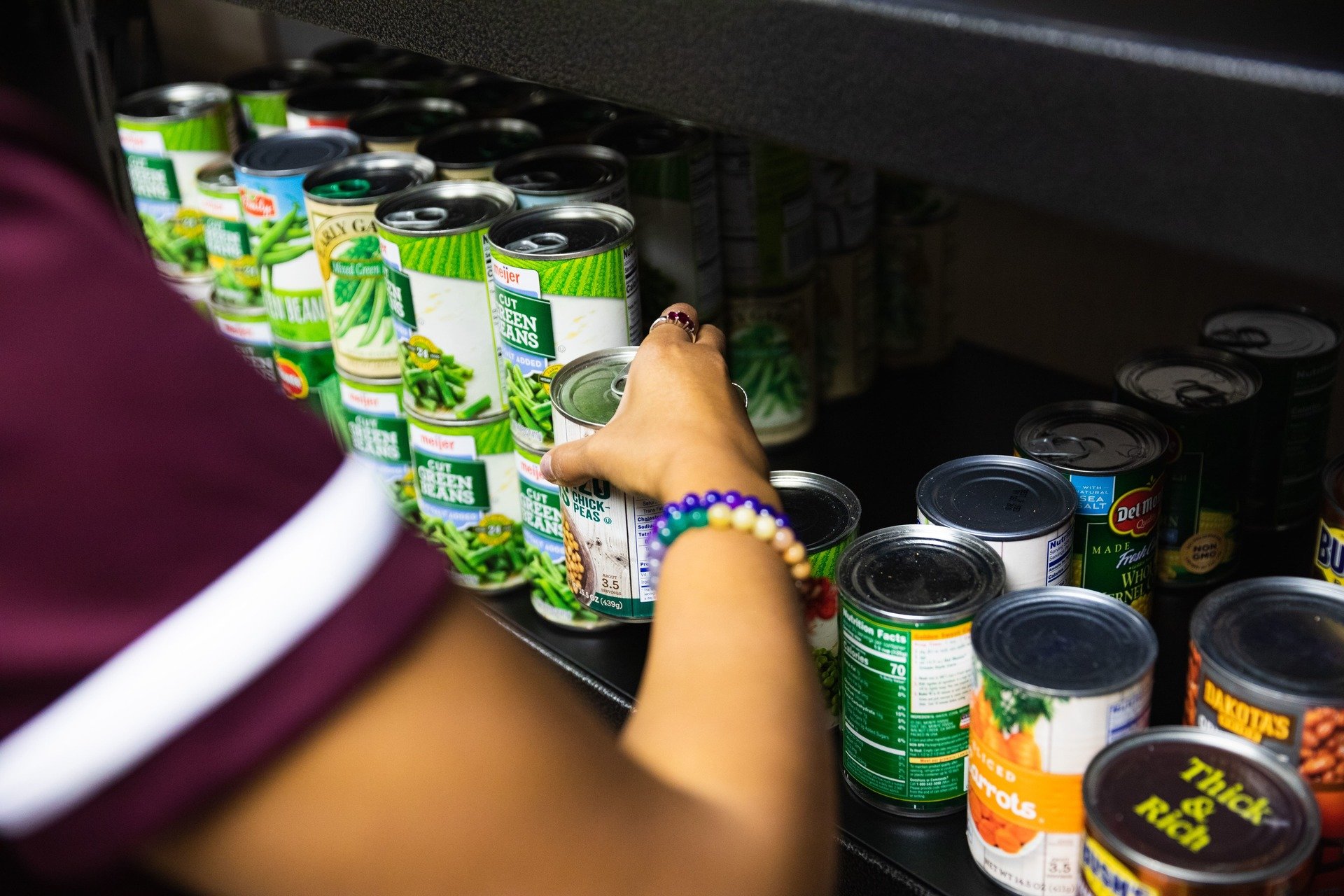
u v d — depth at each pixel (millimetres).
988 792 750
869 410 1387
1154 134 414
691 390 672
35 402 324
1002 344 1864
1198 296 1648
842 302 1343
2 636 326
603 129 1227
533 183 1104
